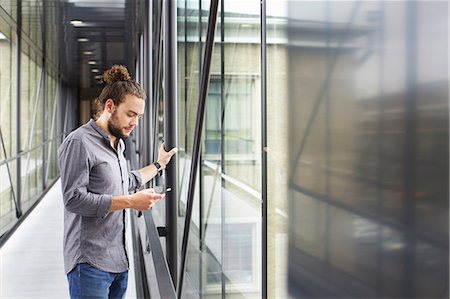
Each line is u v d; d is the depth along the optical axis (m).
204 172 4.18
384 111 0.66
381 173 0.68
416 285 0.60
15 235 6.43
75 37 11.17
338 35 0.87
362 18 0.73
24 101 9.20
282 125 1.93
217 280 3.56
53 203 9.22
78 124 26.72
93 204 2.20
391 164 0.64
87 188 2.28
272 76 1.89
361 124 0.75
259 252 2.63
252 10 2.79
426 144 0.56
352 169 0.80
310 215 1.20
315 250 1.16
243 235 2.93
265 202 1.68
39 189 10.91
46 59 13.12
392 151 0.63
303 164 1.24
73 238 2.30
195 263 4.43
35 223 7.27
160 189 5.89
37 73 11.04
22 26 8.23
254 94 2.79
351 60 0.79
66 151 2.22
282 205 1.94
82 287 2.28
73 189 2.20
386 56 0.65
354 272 0.83
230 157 3.28
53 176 14.04
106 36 11.20
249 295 2.83
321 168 1.07
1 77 7.16
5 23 7.18
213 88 3.81
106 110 2.34
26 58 9.51
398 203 0.63
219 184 3.61
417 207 0.58
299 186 1.31
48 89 13.59
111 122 2.34
